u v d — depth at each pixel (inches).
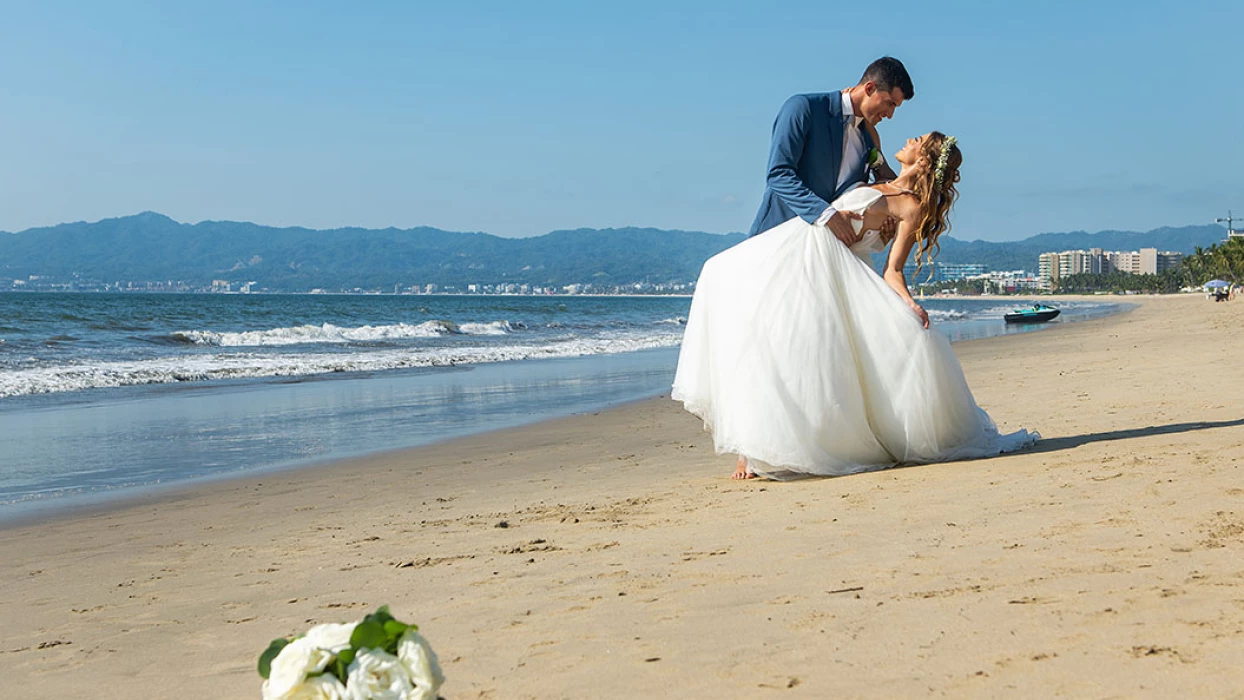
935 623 119.2
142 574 206.5
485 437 459.8
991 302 6535.4
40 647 151.9
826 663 108.9
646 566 166.4
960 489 212.2
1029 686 96.9
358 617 151.9
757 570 155.4
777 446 246.7
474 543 206.2
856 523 185.8
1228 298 3378.4
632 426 479.5
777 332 248.5
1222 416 313.3
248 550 225.0
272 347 1222.9
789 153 258.5
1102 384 500.4
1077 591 127.0
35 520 288.0
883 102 259.0
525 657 121.6
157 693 124.3
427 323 1683.1
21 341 1133.1
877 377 254.8
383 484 332.5
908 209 257.4
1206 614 113.4
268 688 58.6
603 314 3093.0
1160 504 175.9
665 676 109.8
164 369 844.6
